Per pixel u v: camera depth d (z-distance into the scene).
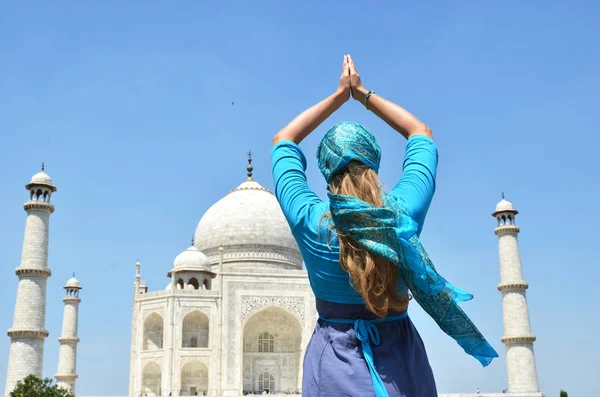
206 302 110.06
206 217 134.75
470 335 7.32
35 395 85.19
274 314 116.06
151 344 112.50
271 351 115.62
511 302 109.19
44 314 100.44
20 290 99.62
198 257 115.75
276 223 130.00
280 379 114.19
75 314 127.94
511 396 102.19
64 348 125.25
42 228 102.38
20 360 96.56
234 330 109.69
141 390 107.94
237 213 130.00
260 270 113.50
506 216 113.75
